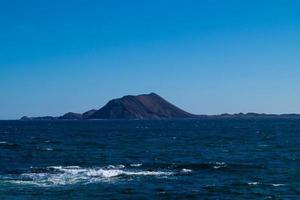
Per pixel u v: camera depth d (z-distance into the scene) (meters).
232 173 46.38
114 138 115.62
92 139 110.88
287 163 55.47
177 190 36.62
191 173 46.06
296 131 154.88
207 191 36.31
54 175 44.03
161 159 61.53
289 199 33.44
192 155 67.62
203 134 137.12
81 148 79.94
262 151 74.19
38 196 33.94
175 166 51.12
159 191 36.19
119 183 39.62
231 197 34.12
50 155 66.44
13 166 52.56
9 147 81.44
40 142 97.62
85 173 45.25
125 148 80.50
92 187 37.62
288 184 39.59
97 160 59.59
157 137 120.19
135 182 40.22
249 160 60.00
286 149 77.62
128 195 34.56
